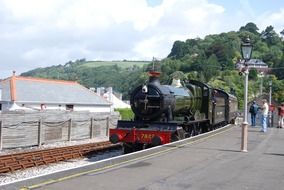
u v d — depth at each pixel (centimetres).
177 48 11456
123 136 1700
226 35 11156
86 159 1783
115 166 1112
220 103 2680
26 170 1452
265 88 8375
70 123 2578
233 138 1955
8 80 4831
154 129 1700
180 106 1894
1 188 791
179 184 909
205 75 8700
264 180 980
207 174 1032
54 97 5059
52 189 822
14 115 2081
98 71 17125
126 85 12006
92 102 5547
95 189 841
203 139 1855
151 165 1140
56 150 1842
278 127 2892
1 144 1980
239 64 1559
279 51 10775
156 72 1795
